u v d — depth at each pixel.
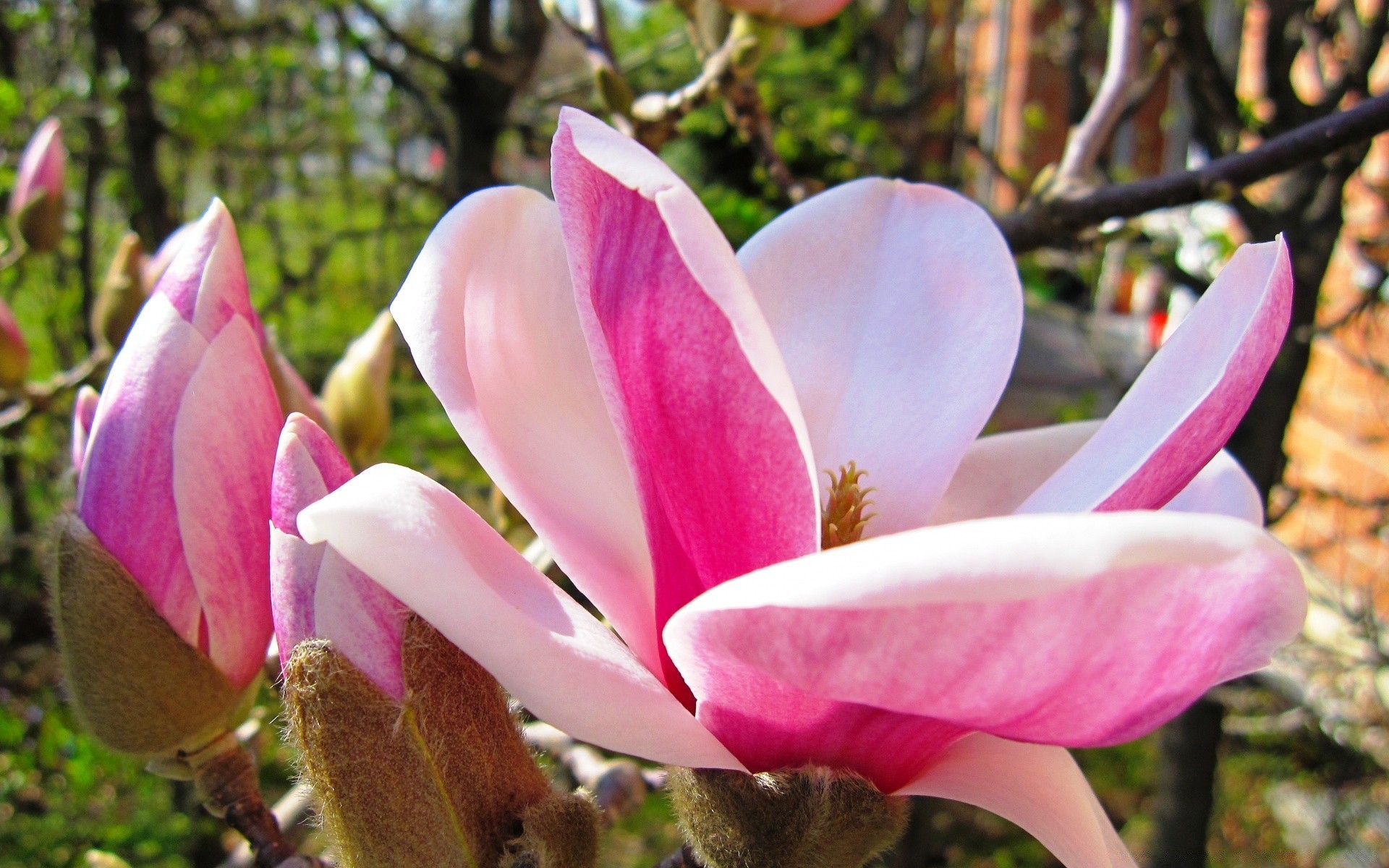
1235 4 0.80
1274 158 0.34
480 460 0.19
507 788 0.20
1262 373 0.18
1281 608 0.16
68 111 0.84
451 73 0.85
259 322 0.26
